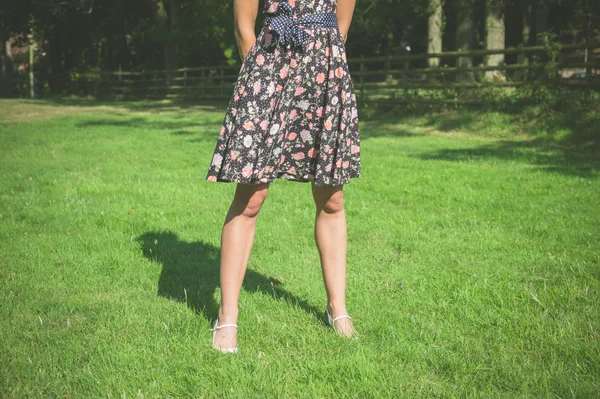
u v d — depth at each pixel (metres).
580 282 3.32
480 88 14.42
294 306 3.02
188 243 4.23
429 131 13.24
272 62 2.47
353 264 3.77
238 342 2.61
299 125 2.56
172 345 2.52
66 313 2.90
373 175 7.12
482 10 30.38
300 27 2.49
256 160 2.48
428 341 2.58
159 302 3.08
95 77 31.31
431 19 20.12
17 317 2.82
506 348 2.49
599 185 6.33
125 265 3.69
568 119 11.48
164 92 28.59
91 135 11.63
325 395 2.15
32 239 4.20
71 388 2.17
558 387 2.13
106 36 33.84
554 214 5.05
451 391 2.15
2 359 2.37
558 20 27.23
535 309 2.93
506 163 8.12
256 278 3.49
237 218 2.61
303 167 2.61
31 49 30.59
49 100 26.22
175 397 2.14
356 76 17.83
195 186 6.33
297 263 3.79
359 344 2.54
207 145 10.09
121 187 6.19
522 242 4.24
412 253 4.02
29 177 6.76
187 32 27.39
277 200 5.69
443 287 3.29
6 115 17.12
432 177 6.91
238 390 2.15
